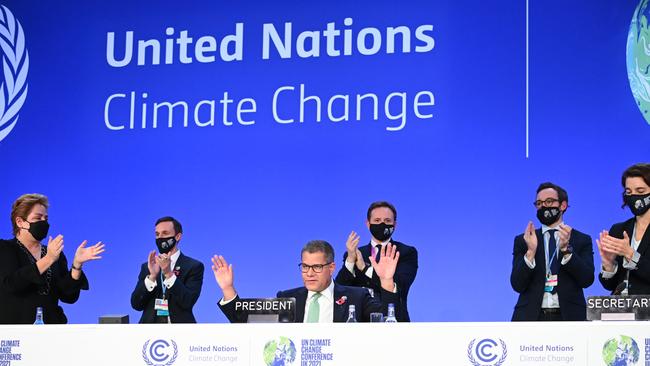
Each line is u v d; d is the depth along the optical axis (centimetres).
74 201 1166
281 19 1139
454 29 1094
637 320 645
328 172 1109
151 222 1146
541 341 603
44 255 839
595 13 1062
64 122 1179
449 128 1083
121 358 644
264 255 1116
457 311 1065
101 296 1146
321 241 777
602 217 1040
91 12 1188
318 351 623
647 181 800
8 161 1186
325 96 1119
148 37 1170
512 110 1070
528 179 1059
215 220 1130
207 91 1148
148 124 1159
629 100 1047
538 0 1076
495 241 1062
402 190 1088
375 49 1109
